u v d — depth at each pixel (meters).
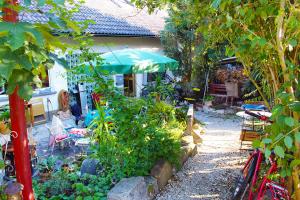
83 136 6.29
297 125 1.74
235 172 4.88
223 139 7.16
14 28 1.06
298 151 2.04
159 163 4.45
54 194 3.72
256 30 2.39
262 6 2.15
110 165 4.19
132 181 3.74
